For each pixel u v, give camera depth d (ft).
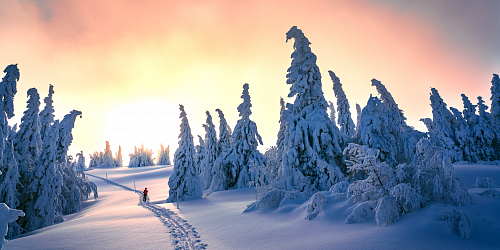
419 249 18.24
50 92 84.84
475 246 17.53
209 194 93.35
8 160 53.57
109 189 158.71
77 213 77.56
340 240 22.31
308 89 69.26
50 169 60.44
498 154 109.50
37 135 68.44
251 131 109.50
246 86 113.39
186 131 88.22
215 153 126.31
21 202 57.11
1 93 51.52
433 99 118.42
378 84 74.90
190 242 27.61
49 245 28.60
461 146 111.14
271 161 81.00
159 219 43.04
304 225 29.53
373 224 24.71
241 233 29.73
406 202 24.22
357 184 30.01
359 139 62.08
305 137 63.36
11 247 28.35
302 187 57.57
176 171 83.35
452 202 24.48
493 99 114.52
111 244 28.02
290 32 70.49
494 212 21.33
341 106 109.60
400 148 60.08
